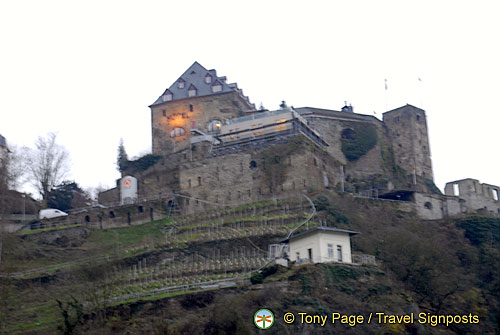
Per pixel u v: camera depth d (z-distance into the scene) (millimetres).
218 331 59375
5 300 68625
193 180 102062
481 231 89312
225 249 81312
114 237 92938
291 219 86500
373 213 93938
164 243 84062
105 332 60406
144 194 107125
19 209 100562
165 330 60219
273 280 66062
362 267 69312
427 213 99188
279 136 102188
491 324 69812
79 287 72938
